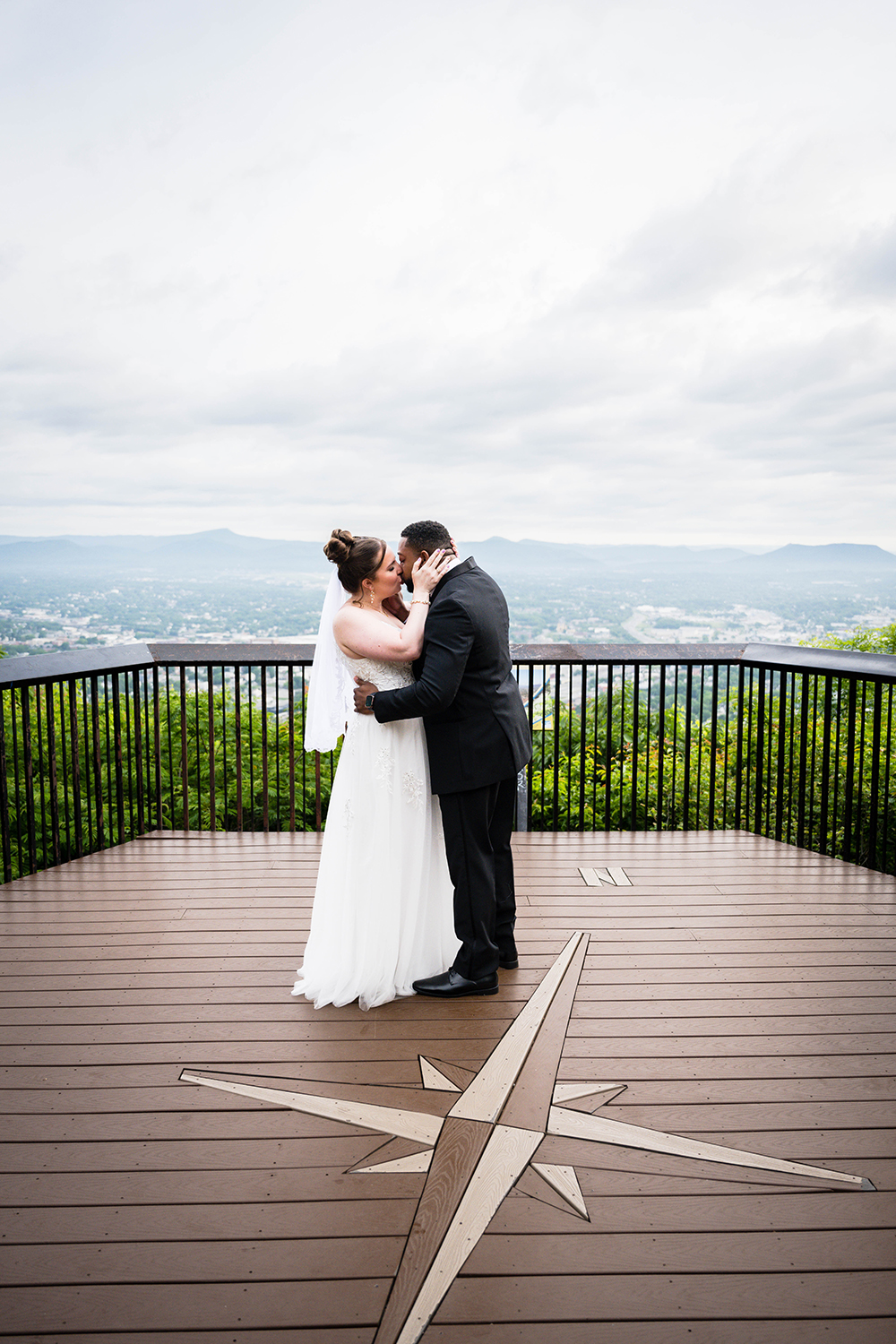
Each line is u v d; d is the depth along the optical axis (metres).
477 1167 1.63
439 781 2.35
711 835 4.31
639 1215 1.49
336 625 2.38
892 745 5.54
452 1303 1.29
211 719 4.23
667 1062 2.05
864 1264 1.38
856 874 3.62
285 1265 1.36
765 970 2.61
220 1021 2.27
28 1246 1.41
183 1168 1.62
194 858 3.81
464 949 2.41
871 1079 1.98
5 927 2.97
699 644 4.39
